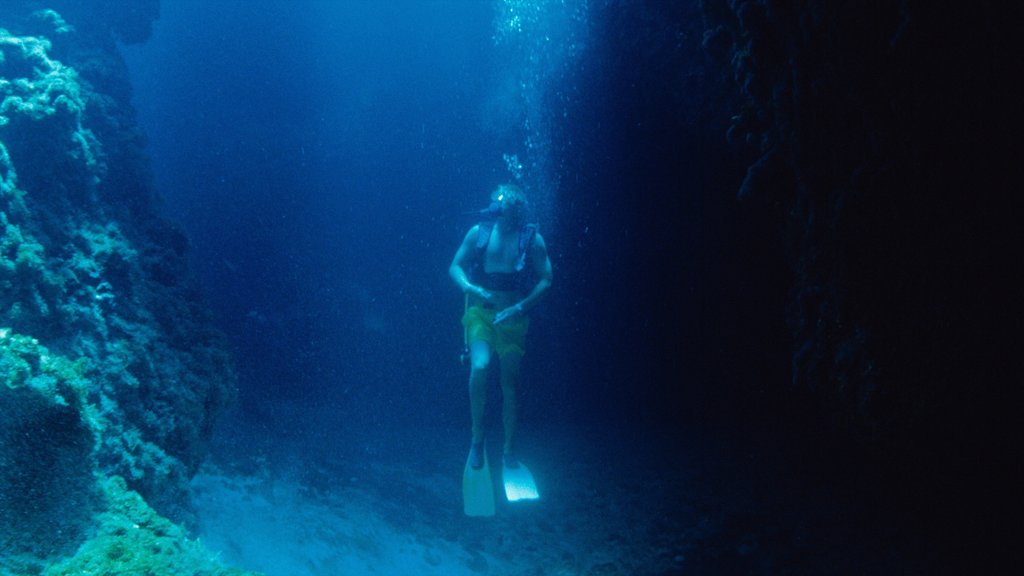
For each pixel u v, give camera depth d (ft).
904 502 26.25
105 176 17.38
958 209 13.93
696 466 35.37
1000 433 14.49
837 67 15.12
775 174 18.35
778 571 23.63
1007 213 13.33
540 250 15.94
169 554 10.98
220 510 20.20
